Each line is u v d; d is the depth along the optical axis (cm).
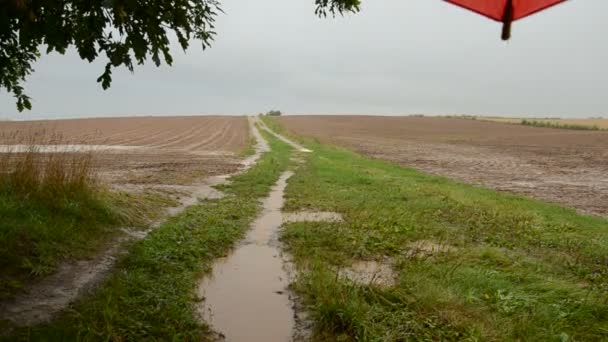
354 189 1350
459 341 430
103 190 855
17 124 5928
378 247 759
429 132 6569
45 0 354
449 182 1689
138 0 356
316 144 3838
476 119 10138
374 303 502
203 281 600
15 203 640
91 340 395
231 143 3750
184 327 445
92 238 663
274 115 11438
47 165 764
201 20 475
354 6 477
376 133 6175
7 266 513
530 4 128
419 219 959
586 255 748
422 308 493
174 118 9112
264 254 728
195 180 1479
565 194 1569
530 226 929
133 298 489
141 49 383
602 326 473
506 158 3100
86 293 497
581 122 9006
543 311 493
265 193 1271
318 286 543
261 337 446
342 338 439
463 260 674
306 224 891
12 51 495
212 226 845
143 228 793
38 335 396
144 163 2031
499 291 544
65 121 7369
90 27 366
